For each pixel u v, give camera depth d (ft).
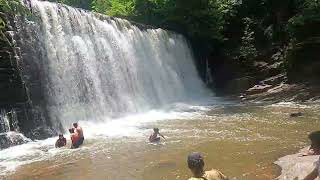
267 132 59.41
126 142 56.49
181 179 38.58
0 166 46.01
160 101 102.99
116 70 91.15
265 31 122.42
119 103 88.99
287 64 106.22
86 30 85.35
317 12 105.09
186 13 122.21
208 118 76.13
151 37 107.34
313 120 67.77
